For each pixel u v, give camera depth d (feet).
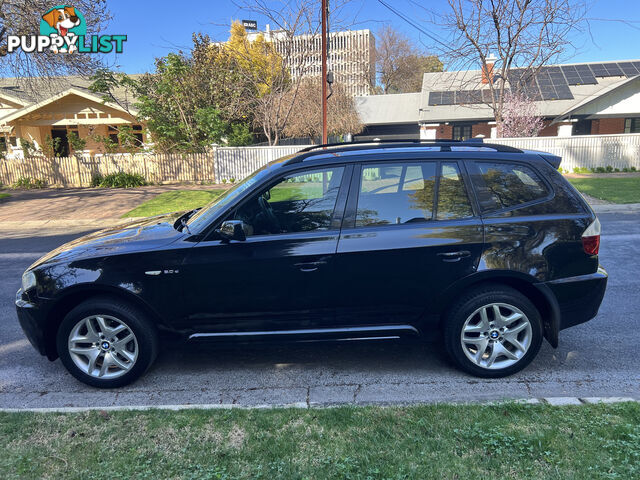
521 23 70.08
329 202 12.17
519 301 12.09
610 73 100.07
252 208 12.18
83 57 55.52
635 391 11.76
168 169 70.54
